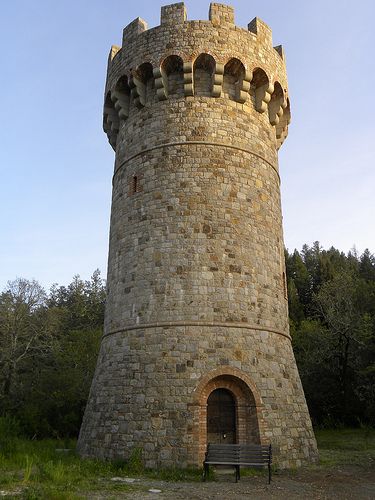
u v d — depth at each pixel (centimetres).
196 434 1502
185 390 1564
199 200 1817
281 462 1562
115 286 1878
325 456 1902
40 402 3209
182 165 1867
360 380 3528
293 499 1133
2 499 1006
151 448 1511
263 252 1875
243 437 1573
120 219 1966
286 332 1892
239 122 1973
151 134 1962
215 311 1686
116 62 2150
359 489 1274
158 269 1755
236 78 2019
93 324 5816
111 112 2225
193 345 1628
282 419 1639
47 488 1136
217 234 1786
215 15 1994
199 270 1731
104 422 1661
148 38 2014
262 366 1675
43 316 4547
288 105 2233
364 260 6331
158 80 1958
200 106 1941
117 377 1694
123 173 2031
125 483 1268
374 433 3012
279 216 2078
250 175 1936
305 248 6931
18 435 2544
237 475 1351
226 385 1617
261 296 1798
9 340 4103
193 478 1359
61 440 2558
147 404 1578
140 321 1719
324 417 3709
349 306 3816
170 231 1789
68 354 3700
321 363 3800
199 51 1931
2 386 3825
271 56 2098
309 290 5541
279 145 2286
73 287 6338
